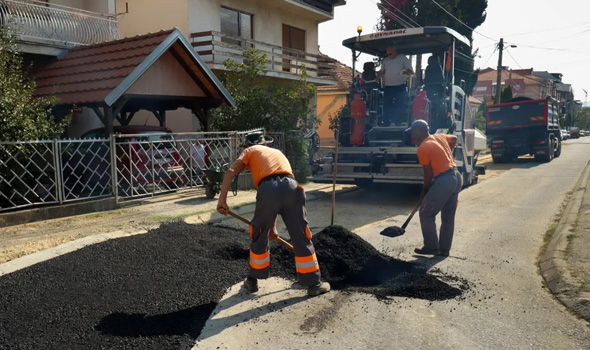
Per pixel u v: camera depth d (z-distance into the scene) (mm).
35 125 8141
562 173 15672
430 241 5941
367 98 10883
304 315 4141
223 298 4469
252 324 3959
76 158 9391
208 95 11461
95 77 9516
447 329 3879
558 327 3877
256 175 4547
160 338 3643
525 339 3686
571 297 4363
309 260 4566
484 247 6355
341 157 10516
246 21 17078
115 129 10000
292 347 3590
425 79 10766
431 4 24719
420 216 5910
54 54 11148
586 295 4289
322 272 5012
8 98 7707
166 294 4402
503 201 10188
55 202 8031
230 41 16266
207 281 4777
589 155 24359
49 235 6582
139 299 4273
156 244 5801
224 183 4586
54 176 8164
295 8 18594
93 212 8344
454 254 6008
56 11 11414
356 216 8766
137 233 6684
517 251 6152
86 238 6191
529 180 13898
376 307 4324
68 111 9930
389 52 10867
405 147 9734
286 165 4617
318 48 21234
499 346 3582
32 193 8180
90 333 3674
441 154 5758
